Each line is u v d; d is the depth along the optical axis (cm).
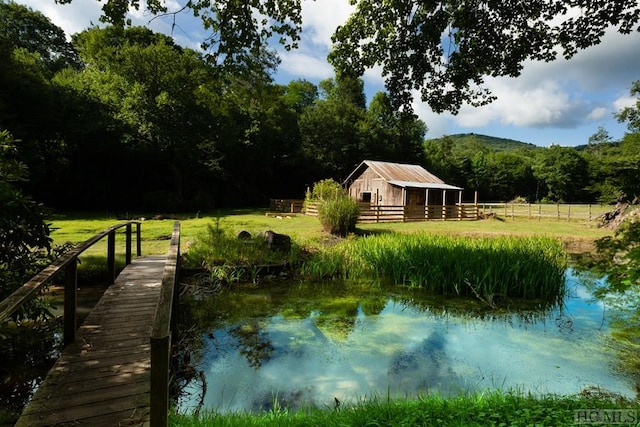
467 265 920
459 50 684
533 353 565
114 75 2752
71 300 430
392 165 2980
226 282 941
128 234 830
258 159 3916
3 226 430
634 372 502
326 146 4522
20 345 473
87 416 294
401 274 1001
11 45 2311
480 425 285
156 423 195
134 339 444
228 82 982
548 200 6116
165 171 3312
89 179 2775
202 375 479
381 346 587
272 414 348
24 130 2200
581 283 1020
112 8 568
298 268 1076
